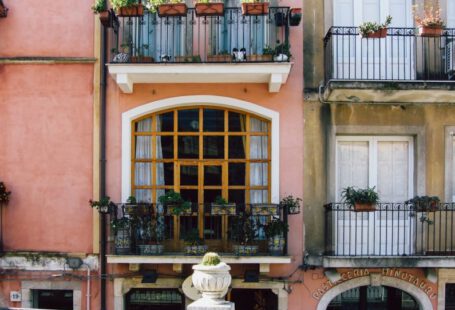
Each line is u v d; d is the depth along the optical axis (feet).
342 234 31.37
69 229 31.35
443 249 30.99
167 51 31.42
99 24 31.58
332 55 30.81
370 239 31.53
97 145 31.37
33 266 31.37
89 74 31.60
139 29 30.81
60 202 31.42
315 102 31.27
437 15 30.27
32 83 31.73
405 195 31.73
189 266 30.94
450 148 31.40
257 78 30.48
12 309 22.66
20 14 31.81
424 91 29.45
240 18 31.40
